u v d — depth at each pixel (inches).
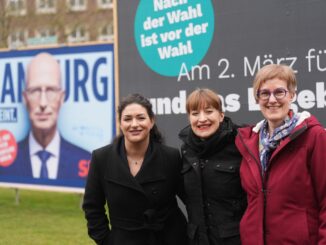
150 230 122.5
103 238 129.4
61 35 559.5
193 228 119.3
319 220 104.9
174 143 228.4
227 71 213.8
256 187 108.3
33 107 315.3
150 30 234.2
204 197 118.3
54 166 311.6
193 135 121.1
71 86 302.2
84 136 300.0
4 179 329.4
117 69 243.6
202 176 118.2
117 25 243.1
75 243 235.0
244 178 111.2
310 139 104.4
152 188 122.6
